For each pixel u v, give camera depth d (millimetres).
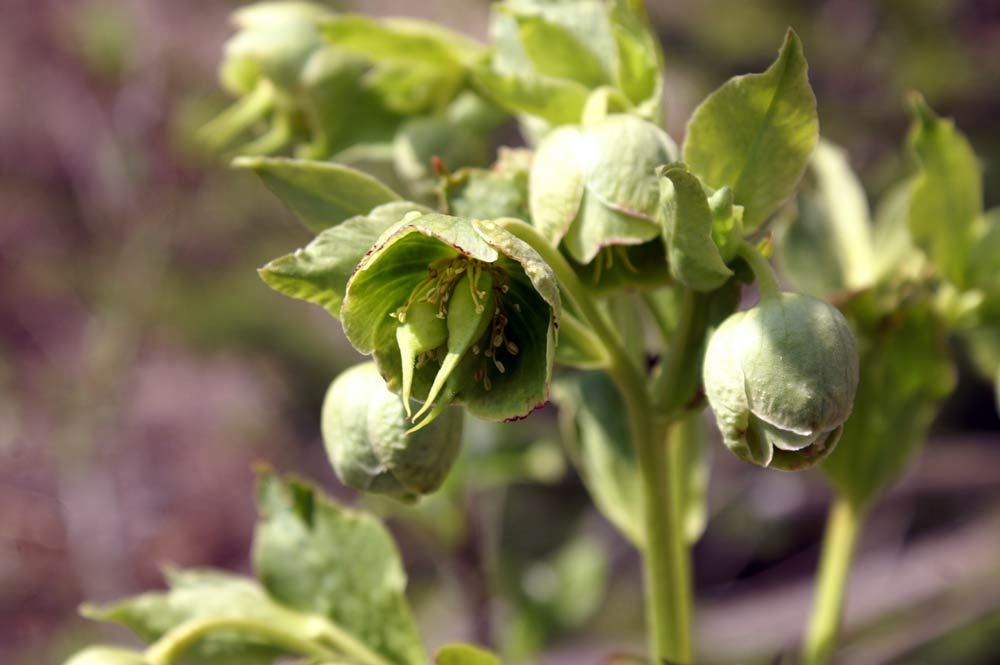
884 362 365
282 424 1133
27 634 930
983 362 407
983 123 879
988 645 722
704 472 369
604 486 375
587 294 307
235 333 1114
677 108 937
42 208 1120
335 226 303
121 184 1006
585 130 307
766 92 300
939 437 842
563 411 393
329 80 384
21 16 1068
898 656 620
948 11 891
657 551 333
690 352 313
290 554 357
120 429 986
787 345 293
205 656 350
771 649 694
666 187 295
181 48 1026
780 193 306
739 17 937
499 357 293
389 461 312
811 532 875
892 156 864
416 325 290
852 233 387
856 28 897
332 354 1138
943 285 379
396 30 375
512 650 498
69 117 1085
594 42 337
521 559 563
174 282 1061
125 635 902
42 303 1100
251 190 1064
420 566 868
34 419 987
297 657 388
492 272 293
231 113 396
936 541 773
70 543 944
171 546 1038
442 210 322
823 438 295
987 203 855
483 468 464
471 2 1088
